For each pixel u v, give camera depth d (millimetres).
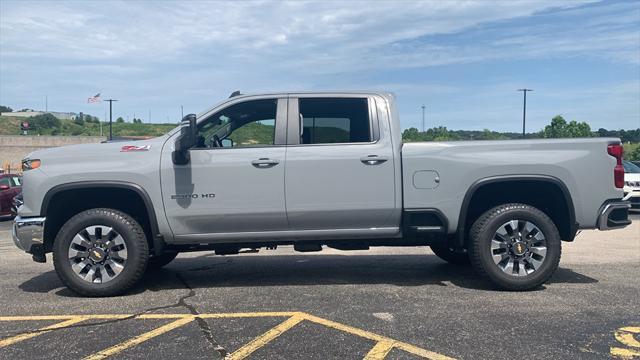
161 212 5691
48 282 6516
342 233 5852
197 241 5812
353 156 5734
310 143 5859
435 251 7406
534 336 4328
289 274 6828
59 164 5688
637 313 4938
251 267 7359
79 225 5641
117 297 5707
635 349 4047
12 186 17125
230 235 5820
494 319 4781
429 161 5762
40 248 5660
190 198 5688
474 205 6105
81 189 5762
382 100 5930
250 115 5965
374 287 6043
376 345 4156
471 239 5840
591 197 5789
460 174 5762
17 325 4734
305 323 4707
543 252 5730
